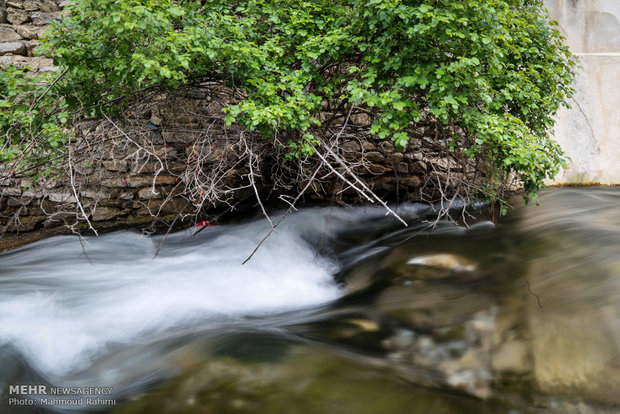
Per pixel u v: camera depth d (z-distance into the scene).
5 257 4.45
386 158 5.54
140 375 2.20
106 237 4.97
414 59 3.46
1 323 2.79
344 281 3.65
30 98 3.50
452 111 3.58
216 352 2.27
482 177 4.46
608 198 5.38
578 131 6.35
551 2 6.26
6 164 4.51
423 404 1.82
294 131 3.85
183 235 5.16
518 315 2.46
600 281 2.62
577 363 2.03
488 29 3.36
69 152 3.46
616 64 6.34
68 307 3.14
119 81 3.39
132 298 3.31
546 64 4.26
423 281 3.17
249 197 5.54
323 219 5.24
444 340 2.36
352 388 1.92
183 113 4.58
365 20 3.52
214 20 3.42
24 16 5.26
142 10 2.74
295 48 3.88
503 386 1.97
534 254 3.34
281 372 2.04
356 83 3.32
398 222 5.08
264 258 4.35
